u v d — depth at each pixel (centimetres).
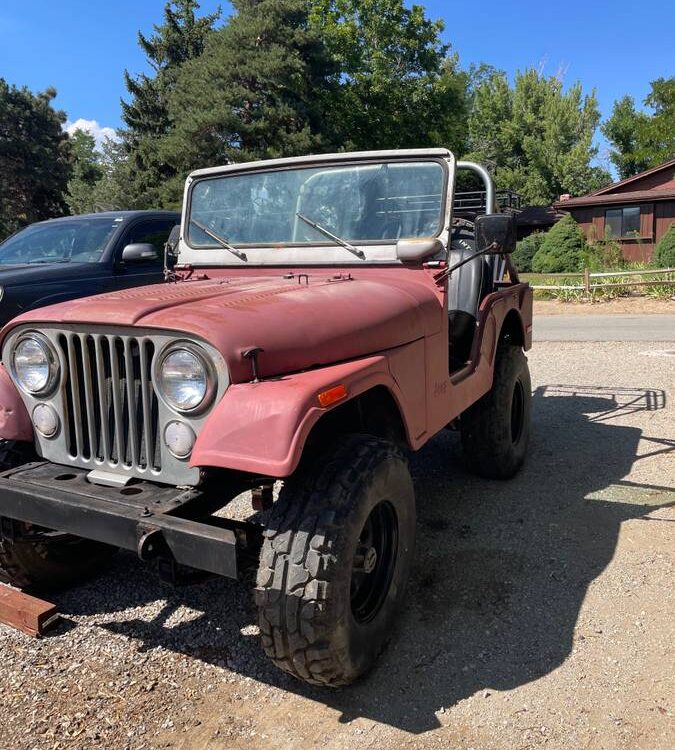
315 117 2697
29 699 249
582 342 1043
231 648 279
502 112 4997
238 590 324
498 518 393
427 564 340
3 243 723
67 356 249
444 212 322
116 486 240
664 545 351
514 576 326
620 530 371
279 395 208
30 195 4056
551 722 230
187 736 230
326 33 3144
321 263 339
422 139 3338
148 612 307
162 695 251
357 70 3195
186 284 316
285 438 201
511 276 477
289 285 291
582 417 609
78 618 304
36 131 3931
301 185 352
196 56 3378
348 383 228
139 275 664
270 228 357
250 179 365
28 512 240
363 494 228
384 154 337
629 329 1174
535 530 375
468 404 356
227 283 312
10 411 262
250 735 230
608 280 1769
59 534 299
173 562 221
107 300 254
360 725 232
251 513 401
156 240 692
